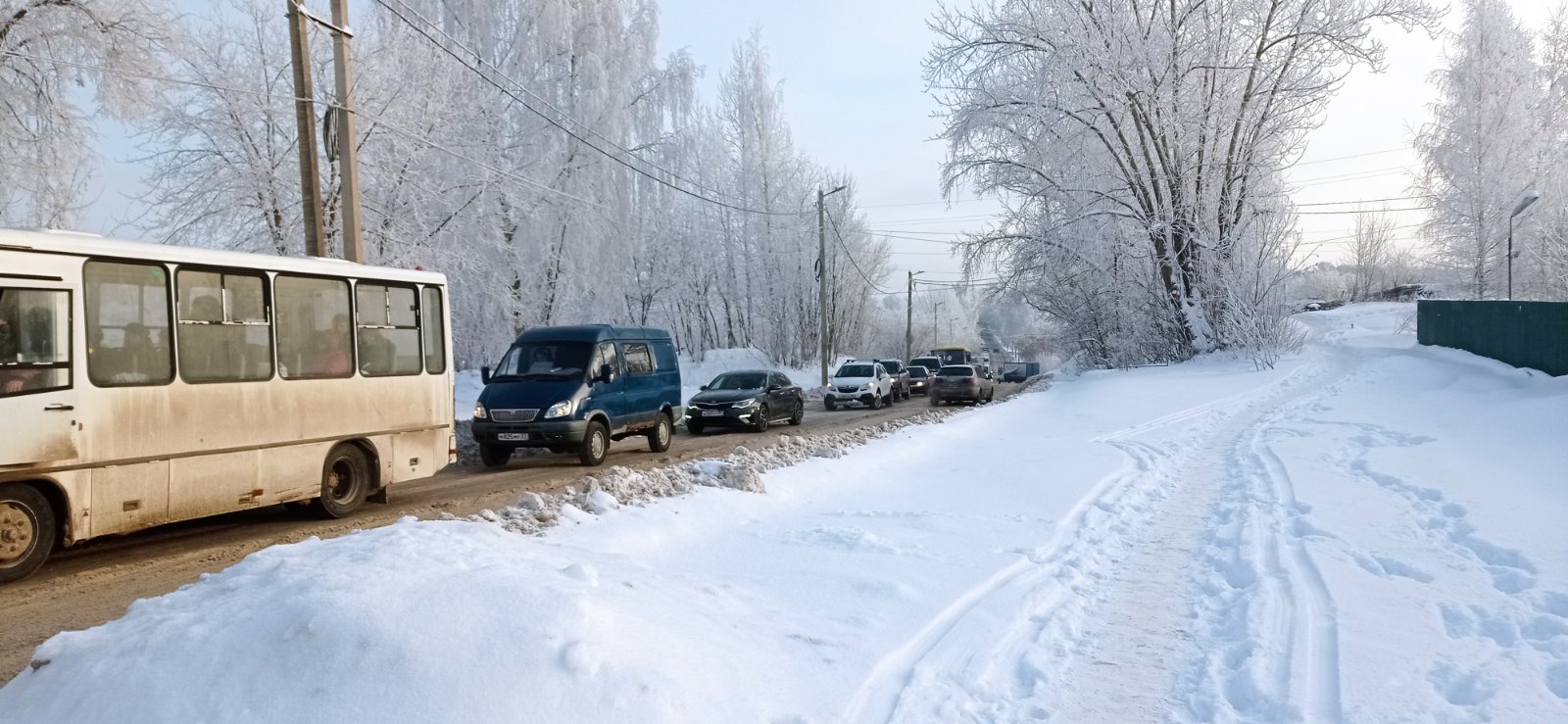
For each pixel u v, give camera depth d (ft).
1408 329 158.20
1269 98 117.80
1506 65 156.25
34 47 63.52
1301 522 30.60
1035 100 116.57
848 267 197.36
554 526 25.77
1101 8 117.70
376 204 79.82
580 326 53.11
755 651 16.69
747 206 167.63
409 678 12.69
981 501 35.45
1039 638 19.42
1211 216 122.11
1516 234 152.76
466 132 89.92
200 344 29.76
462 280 89.04
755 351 171.12
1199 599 22.66
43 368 25.41
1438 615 20.25
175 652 13.17
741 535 28.27
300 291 33.55
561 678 13.15
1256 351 111.55
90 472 26.37
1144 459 47.70
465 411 83.61
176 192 73.00
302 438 33.14
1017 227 128.98
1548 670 16.71
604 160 104.47
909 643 18.57
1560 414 49.70
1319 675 16.74
